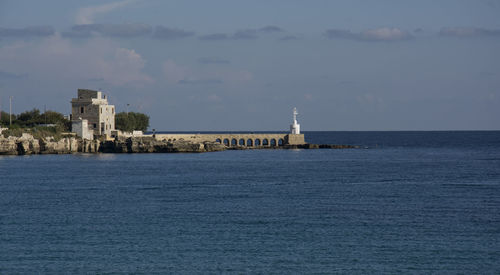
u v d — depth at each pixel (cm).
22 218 9312
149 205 10575
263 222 8925
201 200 11175
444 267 6619
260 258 6969
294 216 9400
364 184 13900
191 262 6825
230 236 8000
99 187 13350
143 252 7219
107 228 8525
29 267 6644
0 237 7962
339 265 6700
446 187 13188
